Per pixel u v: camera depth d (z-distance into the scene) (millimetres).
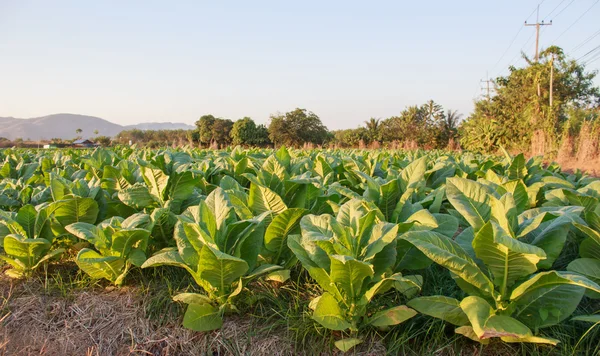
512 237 2127
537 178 5129
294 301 2877
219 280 2594
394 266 2771
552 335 2418
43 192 4055
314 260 2471
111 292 3180
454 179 2658
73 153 8227
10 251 3225
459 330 2242
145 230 2955
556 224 2338
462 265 2188
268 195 3287
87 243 3750
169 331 2734
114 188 4160
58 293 3219
